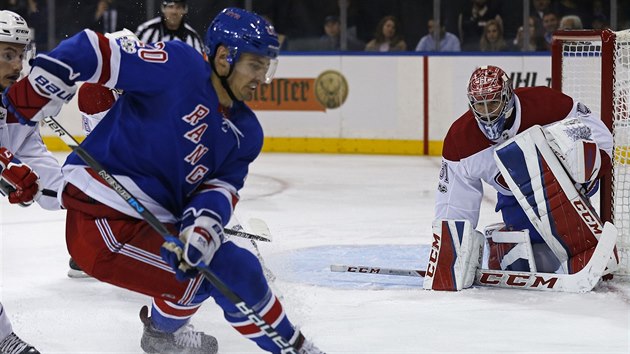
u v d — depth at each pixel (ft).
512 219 33.91
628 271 34.88
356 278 34.88
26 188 21.49
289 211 52.80
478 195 33.35
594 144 31.86
